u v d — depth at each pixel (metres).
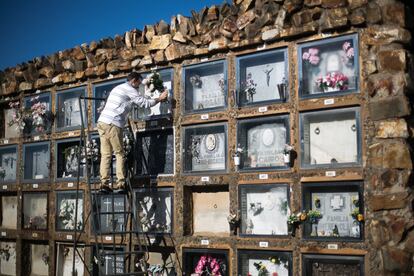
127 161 7.09
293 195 5.82
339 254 5.45
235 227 6.18
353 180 5.46
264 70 6.26
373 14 5.52
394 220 5.20
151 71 7.02
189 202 6.67
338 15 5.66
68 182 7.78
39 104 8.12
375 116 5.42
